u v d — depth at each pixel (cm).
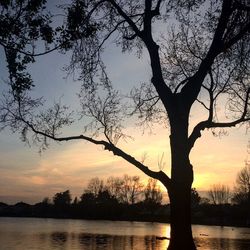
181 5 1962
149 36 1898
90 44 1978
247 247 5631
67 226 11031
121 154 1855
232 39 1834
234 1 1803
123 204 17700
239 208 15488
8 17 1623
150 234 8094
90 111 2025
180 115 1800
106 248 4981
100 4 1991
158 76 1861
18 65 1694
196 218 16025
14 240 5853
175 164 1772
